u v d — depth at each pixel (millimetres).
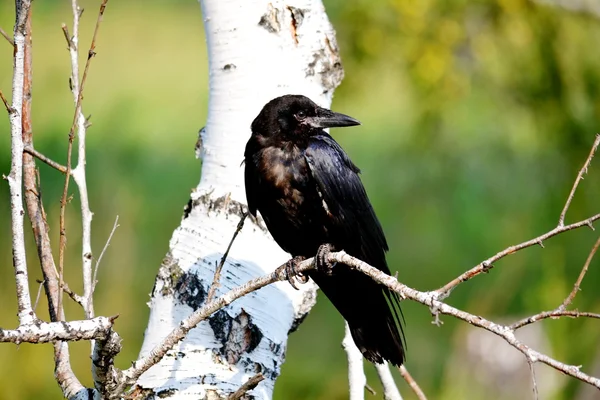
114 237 12734
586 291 11914
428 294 4770
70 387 5996
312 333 14258
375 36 12227
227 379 6340
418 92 12414
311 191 7469
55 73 17797
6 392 10867
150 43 19938
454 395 11828
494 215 14375
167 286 6773
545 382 11297
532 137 13328
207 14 7453
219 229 6980
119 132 17781
